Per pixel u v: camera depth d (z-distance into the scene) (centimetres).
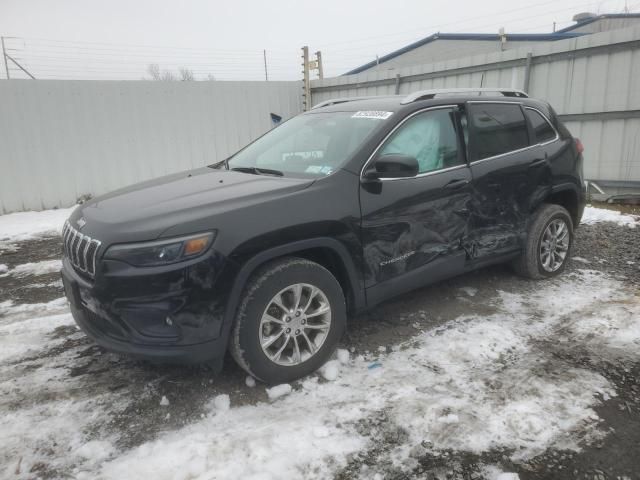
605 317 389
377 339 363
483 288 454
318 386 305
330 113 417
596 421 270
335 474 235
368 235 328
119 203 318
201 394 300
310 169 348
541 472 236
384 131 350
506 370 319
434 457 245
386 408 281
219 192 311
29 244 671
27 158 856
